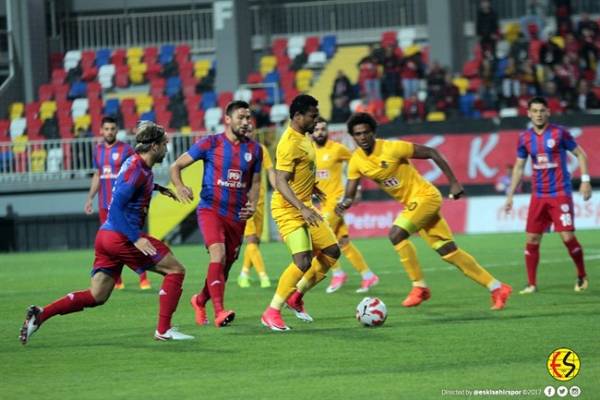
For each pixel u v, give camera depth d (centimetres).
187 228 6231
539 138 3105
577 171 5834
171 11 8419
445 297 3047
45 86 7894
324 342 2231
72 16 8425
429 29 7488
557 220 3091
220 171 2486
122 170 2208
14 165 6612
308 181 2520
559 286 3256
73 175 6525
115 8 8431
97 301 2281
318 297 3183
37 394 1758
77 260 5319
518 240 5272
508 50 7369
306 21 8138
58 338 2400
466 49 7738
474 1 7862
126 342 2308
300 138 2466
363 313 2447
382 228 6069
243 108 2473
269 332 2406
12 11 7888
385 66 7150
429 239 2742
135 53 8100
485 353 2042
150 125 2212
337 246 2567
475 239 5453
